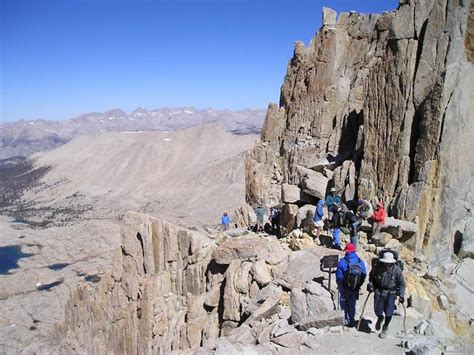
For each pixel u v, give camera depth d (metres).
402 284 13.18
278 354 13.23
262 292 19.55
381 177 23.17
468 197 21.39
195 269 26.78
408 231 20.48
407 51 22.17
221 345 12.74
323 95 34.59
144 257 30.64
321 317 14.29
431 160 20.97
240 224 36.66
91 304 35.66
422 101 21.81
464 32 20.88
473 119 21.30
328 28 35.97
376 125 23.44
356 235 20.64
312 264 19.86
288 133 37.00
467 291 19.20
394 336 13.64
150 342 27.77
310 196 27.09
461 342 13.72
